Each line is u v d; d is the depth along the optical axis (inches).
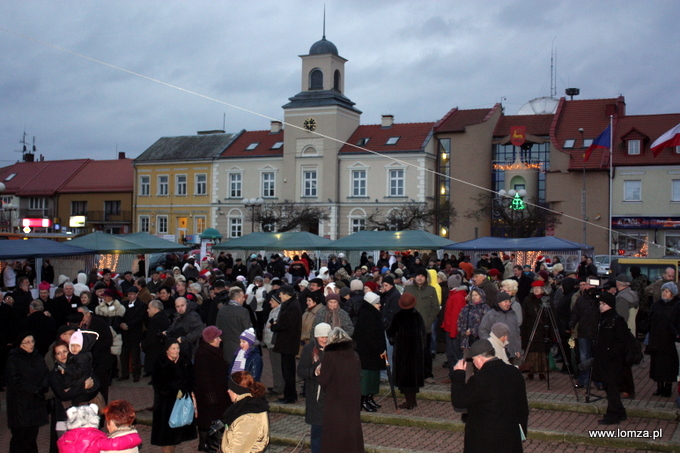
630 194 1904.5
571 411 479.8
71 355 394.6
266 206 2176.4
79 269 1123.9
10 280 973.2
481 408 288.5
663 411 455.5
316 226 2213.3
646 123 1999.3
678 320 482.9
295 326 527.2
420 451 412.8
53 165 2778.1
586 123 2092.8
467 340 518.3
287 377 527.8
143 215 2498.8
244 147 2379.4
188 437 404.5
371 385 489.7
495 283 682.2
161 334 508.7
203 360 426.9
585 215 1879.9
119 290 753.6
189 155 2429.9
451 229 2123.5
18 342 391.2
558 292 647.8
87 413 307.3
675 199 1861.5
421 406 509.7
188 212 2416.3
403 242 1109.1
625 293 545.6
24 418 386.9
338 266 1175.6
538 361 566.3
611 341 443.8
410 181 2101.4
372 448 420.8
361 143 2206.0
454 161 2137.1
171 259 1105.4
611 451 405.4
